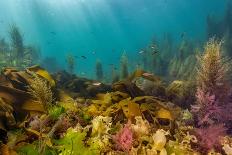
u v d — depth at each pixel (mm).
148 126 624
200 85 767
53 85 841
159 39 4875
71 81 1105
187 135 631
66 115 648
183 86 1017
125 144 549
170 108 771
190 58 2545
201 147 620
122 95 744
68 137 529
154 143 564
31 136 581
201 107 716
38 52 4582
